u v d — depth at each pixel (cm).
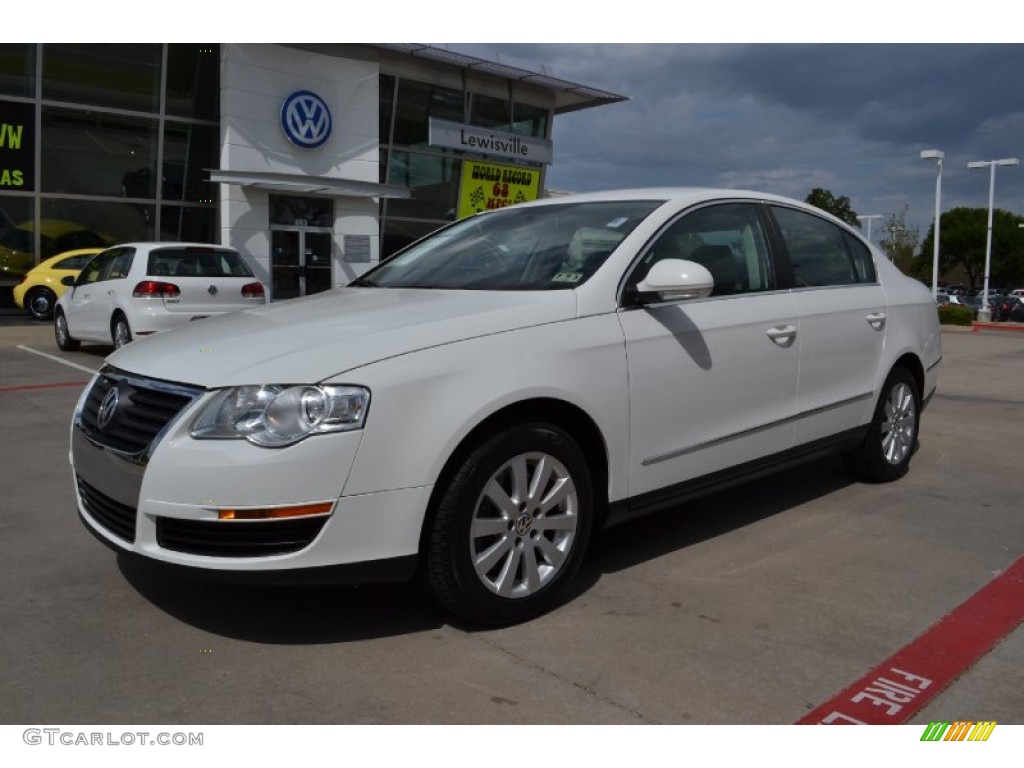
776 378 430
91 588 365
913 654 313
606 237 392
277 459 285
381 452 295
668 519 468
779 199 474
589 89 2294
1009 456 631
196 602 351
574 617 341
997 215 9669
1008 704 282
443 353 312
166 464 293
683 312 388
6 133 1653
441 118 2191
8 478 540
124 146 1792
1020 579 385
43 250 1738
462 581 313
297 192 1878
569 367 339
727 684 291
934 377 574
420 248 465
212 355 317
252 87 1795
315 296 425
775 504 497
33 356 1175
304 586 295
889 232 4553
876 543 431
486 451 314
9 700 278
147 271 1020
